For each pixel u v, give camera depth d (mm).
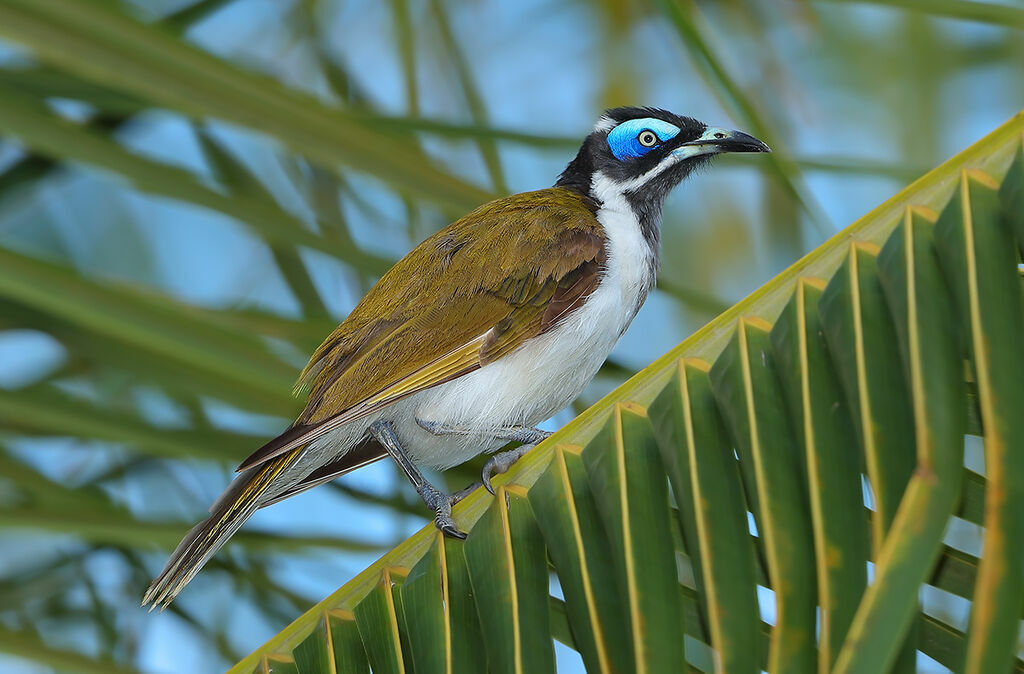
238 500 7406
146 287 7496
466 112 11555
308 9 11109
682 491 5242
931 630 5457
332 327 8727
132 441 7594
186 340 6898
